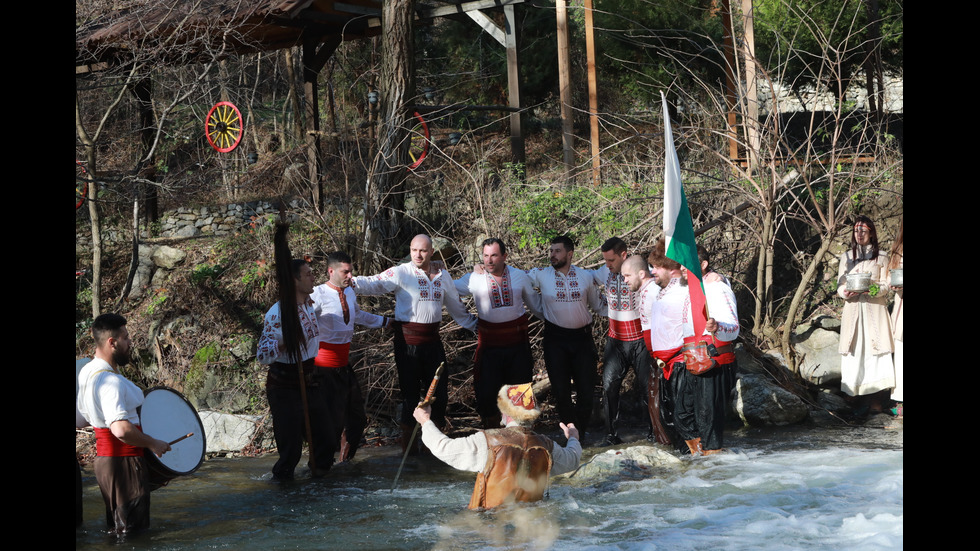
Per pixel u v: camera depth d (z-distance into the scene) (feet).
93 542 15.99
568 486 18.49
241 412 29.09
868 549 12.86
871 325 25.89
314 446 22.11
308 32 37.58
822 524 14.61
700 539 14.01
